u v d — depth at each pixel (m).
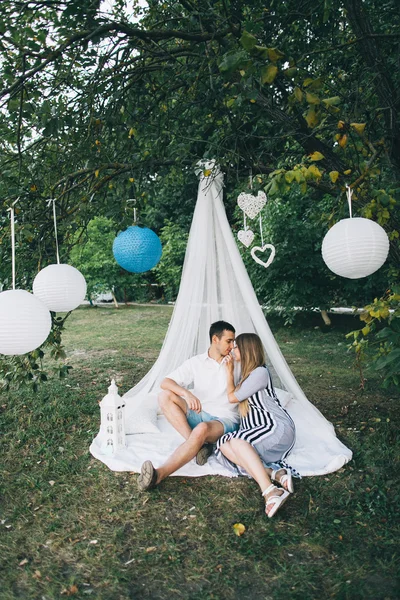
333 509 2.83
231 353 3.52
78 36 3.03
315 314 9.35
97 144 3.67
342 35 4.09
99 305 15.14
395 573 2.26
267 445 3.09
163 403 3.50
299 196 7.75
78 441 3.90
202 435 3.14
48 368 6.40
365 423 4.16
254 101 2.91
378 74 3.15
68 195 3.81
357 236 2.36
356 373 5.85
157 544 2.54
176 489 3.08
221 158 3.38
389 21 3.99
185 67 3.78
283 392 4.20
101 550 2.50
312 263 7.84
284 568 2.31
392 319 3.09
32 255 3.77
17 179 3.44
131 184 3.64
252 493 3.02
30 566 2.39
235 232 8.13
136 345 8.04
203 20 3.27
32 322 2.37
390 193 2.85
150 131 3.89
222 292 4.28
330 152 3.20
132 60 3.66
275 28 3.50
